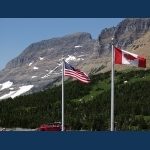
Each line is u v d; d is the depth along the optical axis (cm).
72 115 16712
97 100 18638
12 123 16312
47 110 17925
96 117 14888
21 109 18988
